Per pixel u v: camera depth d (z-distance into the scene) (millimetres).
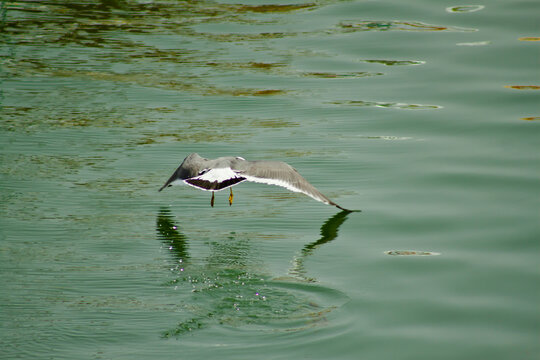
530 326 10570
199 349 9773
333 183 15930
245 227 14086
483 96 20797
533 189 15305
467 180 15875
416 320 10688
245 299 11188
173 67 23078
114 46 24844
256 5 29547
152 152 17312
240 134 18391
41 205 14625
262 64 23375
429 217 14258
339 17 27875
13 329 10164
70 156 17047
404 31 26109
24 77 21969
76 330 10172
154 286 11531
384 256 12797
